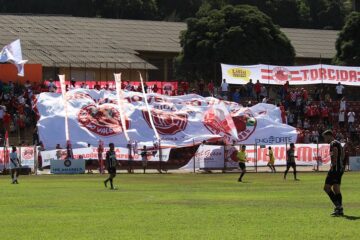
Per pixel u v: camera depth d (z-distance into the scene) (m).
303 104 122.81
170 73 164.88
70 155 95.75
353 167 99.62
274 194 56.41
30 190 61.78
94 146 103.06
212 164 97.88
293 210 43.34
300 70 123.94
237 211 43.03
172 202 49.41
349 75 125.44
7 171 90.69
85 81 135.62
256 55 154.25
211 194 56.78
